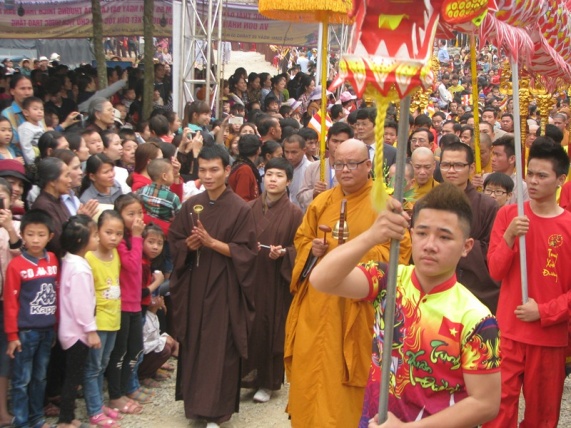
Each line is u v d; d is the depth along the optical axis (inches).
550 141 165.0
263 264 229.9
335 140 277.9
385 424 97.8
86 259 199.2
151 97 458.0
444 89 800.3
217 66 497.4
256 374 234.4
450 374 99.9
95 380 201.6
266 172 233.9
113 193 242.1
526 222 161.5
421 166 226.8
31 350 186.5
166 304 257.0
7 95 484.4
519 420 222.7
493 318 99.6
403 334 103.0
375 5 90.6
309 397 180.9
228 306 207.6
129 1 618.2
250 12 709.3
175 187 278.2
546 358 164.1
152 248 224.8
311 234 190.4
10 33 609.0
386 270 109.4
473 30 116.3
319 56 618.8
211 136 372.2
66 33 618.2
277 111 559.2
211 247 205.3
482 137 288.4
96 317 200.1
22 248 189.3
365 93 91.0
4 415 190.1
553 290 163.9
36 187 228.5
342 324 178.5
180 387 217.3
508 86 249.8
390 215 97.0
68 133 259.1
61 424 195.2
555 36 162.1
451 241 99.4
